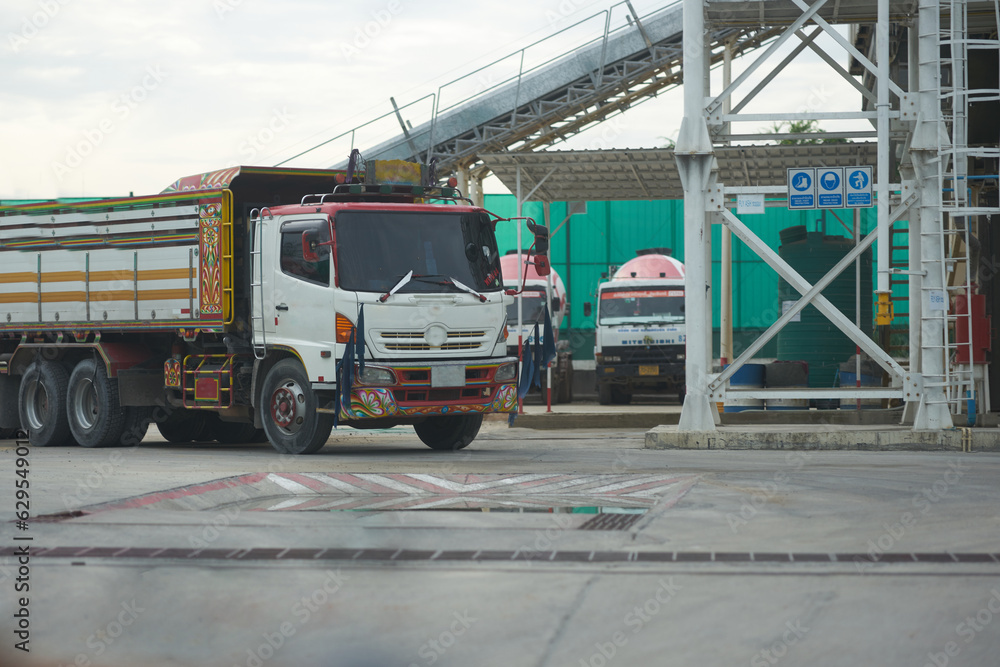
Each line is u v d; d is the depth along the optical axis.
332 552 5.28
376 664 3.62
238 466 9.88
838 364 19.48
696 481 8.24
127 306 13.20
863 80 19.36
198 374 12.77
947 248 14.68
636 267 25.25
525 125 21.88
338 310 11.05
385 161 12.27
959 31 12.17
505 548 5.39
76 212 13.65
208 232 12.34
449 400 11.39
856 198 12.17
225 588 4.55
